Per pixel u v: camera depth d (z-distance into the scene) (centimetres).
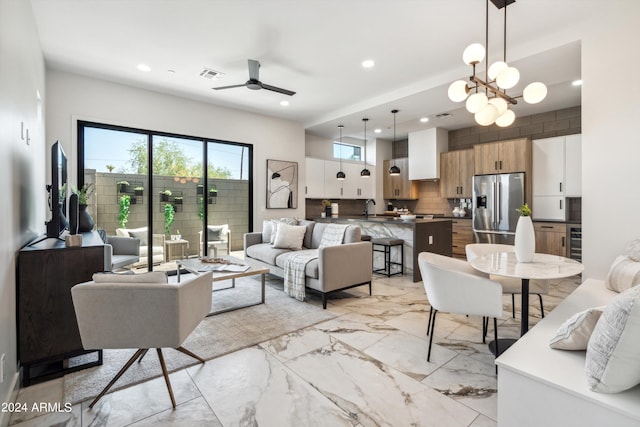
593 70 286
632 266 228
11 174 188
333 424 162
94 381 202
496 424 161
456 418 166
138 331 175
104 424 163
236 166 571
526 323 223
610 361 113
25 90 232
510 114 274
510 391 138
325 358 230
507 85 238
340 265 349
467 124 671
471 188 644
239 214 574
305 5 270
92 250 221
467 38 323
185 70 399
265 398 184
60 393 189
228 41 329
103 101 428
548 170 539
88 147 430
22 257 199
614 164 276
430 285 226
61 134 397
